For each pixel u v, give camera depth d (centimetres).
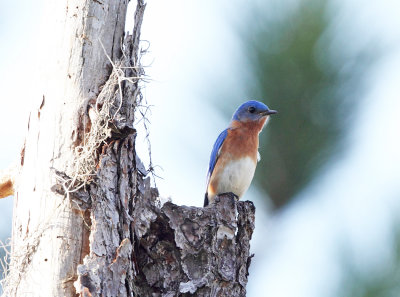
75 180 964
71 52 1027
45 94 1016
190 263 1048
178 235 1052
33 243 949
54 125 999
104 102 1003
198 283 1036
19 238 973
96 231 942
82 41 1032
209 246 1062
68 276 934
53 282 930
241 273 1091
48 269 937
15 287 949
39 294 929
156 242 1048
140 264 1040
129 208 1012
